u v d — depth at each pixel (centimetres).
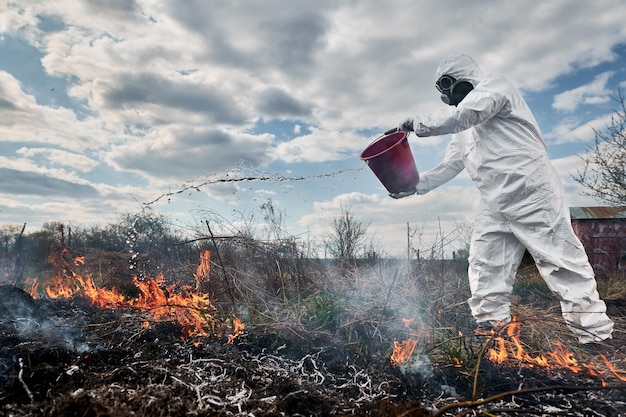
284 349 321
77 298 454
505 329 351
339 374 283
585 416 226
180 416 201
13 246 756
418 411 194
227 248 498
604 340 347
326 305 383
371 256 657
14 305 365
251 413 211
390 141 414
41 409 197
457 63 394
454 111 356
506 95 358
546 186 355
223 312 374
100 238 791
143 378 248
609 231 888
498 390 259
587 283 346
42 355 266
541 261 359
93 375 250
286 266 501
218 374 264
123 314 382
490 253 381
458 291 483
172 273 554
